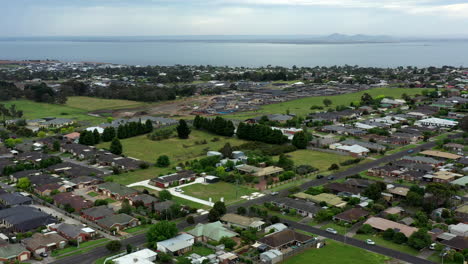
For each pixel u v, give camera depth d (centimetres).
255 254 8712
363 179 13362
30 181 13112
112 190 12412
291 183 13425
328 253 8812
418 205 11206
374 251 8888
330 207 11181
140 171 14825
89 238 9519
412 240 9019
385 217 10475
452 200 11456
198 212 11119
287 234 9306
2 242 8975
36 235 9312
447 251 8606
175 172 14438
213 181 13588
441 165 15025
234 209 11281
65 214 10975
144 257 8350
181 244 8938
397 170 14150
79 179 13338
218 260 8362
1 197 11688
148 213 10931
